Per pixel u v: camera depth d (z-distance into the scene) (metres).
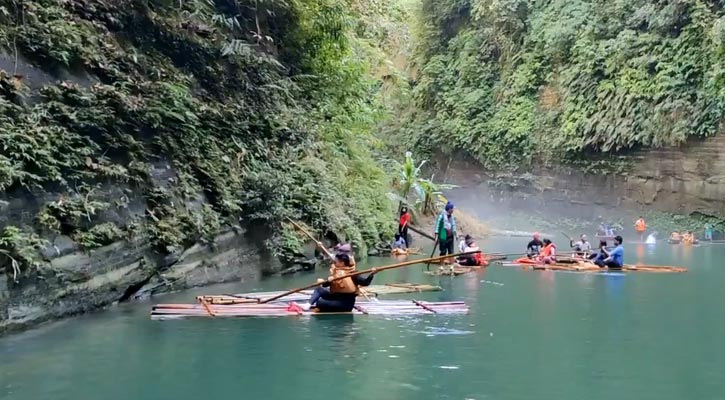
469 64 32.19
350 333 6.39
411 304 8.07
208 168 9.80
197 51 10.81
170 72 9.85
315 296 7.59
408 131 34.72
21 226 6.34
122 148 8.20
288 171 11.98
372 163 18.31
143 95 8.87
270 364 5.17
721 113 21.48
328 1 14.58
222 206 9.80
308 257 11.74
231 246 10.05
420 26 35.06
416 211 21.92
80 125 7.58
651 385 4.70
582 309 7.86
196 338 6.11
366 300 8.41
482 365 5.20
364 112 17.55
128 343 5.86
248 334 6.29
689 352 5.68
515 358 5.42
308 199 12.12
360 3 18.36
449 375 4.89
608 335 6.37
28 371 4.92
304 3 14.20
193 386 4.58
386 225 16.72
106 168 7.62
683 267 13.16
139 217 8.21
